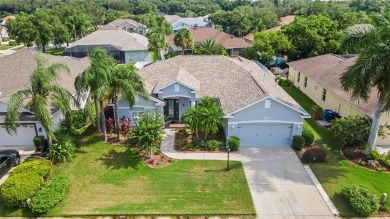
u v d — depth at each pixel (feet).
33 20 215.51
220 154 73.05
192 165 67.97
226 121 78.38
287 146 77.36
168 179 62.54
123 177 63.21
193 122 73.51
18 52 102.27
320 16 161.07
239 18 265.75
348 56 122.11
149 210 53.01
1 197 56.49
